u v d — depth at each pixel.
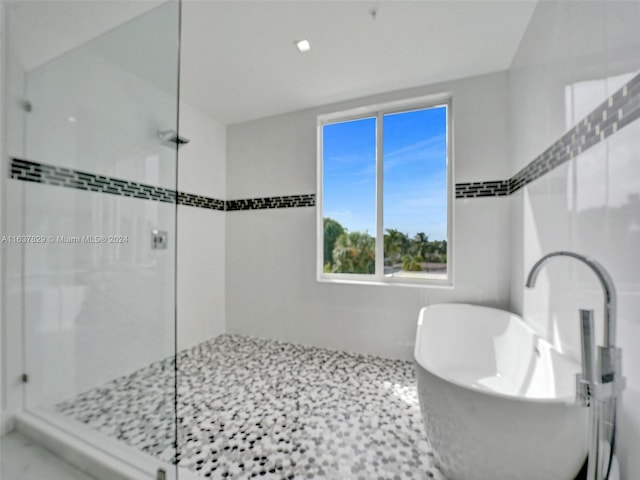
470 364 2.04
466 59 2.07
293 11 1.64
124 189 1.91
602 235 1.06
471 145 2.27
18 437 1.44
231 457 1.35
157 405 1.57
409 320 2.44
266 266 2.98
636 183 0.90
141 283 1.99
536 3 1.60
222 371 2.24
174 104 1.83
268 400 1.83
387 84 2.39
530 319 1.75
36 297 1.55
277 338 2.92
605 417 0.80
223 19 1.70
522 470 0.99
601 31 1.08
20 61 1.48
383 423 1.60
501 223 2.19
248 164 3.06
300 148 2.85
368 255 2.71
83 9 1.55
